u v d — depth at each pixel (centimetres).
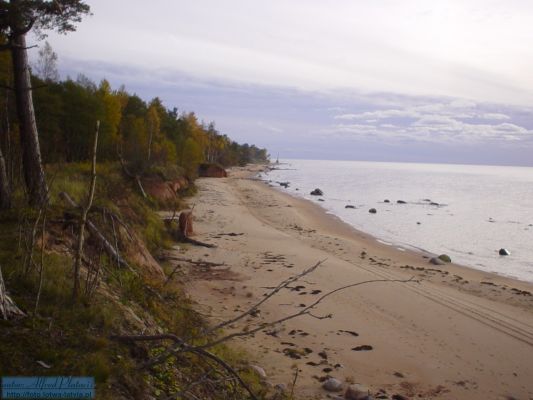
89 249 858
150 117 4838
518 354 1012
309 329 1058
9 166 918
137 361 516
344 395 740
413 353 975
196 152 5572
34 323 491
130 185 2267
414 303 1331
